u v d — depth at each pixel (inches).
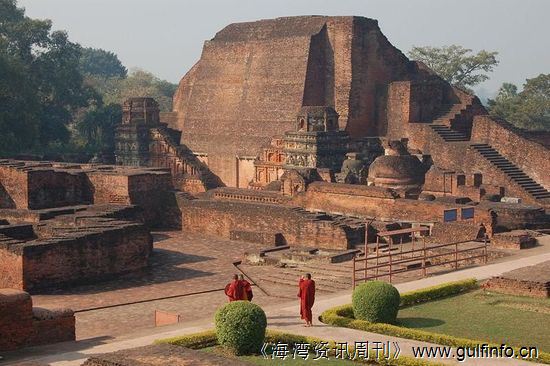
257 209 1720.0
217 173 2913.4
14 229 1401.3
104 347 836.0
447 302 1000.9
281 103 2755.9
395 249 1481.3
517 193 2086.6
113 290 1266.0
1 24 3299.7
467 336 843.4
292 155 2346.2
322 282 1224.2
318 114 2317.9
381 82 2716.5
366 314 883.4
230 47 3043.8
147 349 684.1
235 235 1729.8
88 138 3595.0
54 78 3356.3
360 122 2677.2
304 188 1932.8
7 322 848.9
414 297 992.9
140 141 2886.3
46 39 3385.8
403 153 2064.5
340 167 2333.9
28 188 1771.7
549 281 1021.8
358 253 1445.6
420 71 2773.1
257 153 2755.9
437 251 1398.9
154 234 1812.3
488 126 2257.6
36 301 1184.2
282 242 1669.5
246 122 2861.7
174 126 3233.3
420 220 1691.7
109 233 1332.4
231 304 789.2
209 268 1438.2
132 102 2920.8
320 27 2753.4
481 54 4082.2
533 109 3523.6
